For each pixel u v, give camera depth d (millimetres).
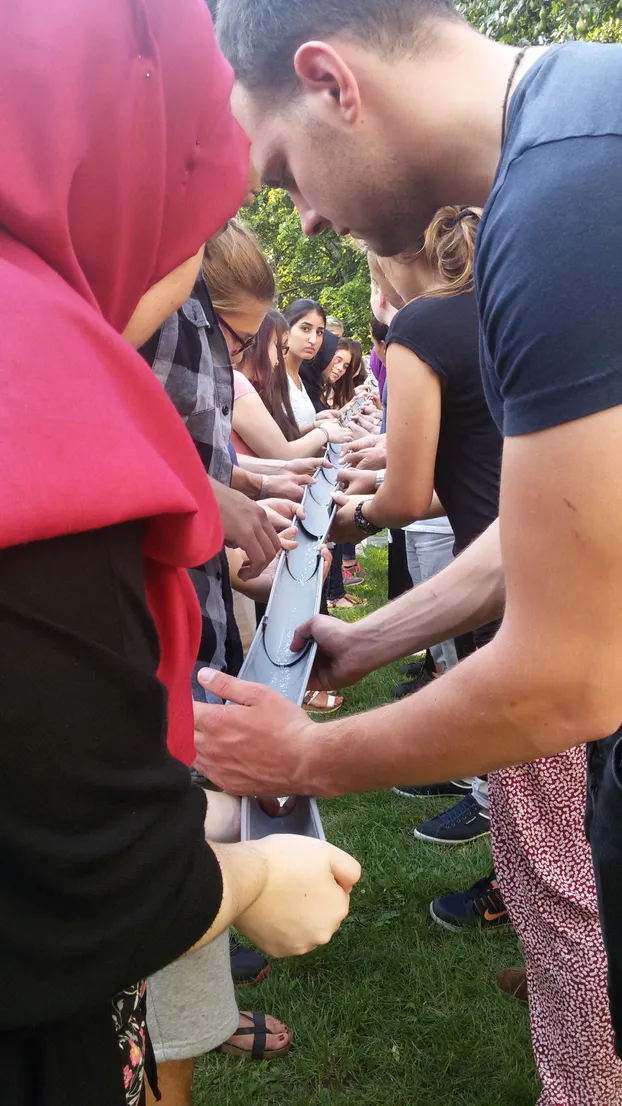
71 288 639
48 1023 583
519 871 1579
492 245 823
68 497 528
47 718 538
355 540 2506
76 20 620
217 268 2232
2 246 623
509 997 2143
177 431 678
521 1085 1869
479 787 2809
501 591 1466
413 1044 2002
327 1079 1938
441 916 2422
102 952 586
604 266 747
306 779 1123
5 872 560
